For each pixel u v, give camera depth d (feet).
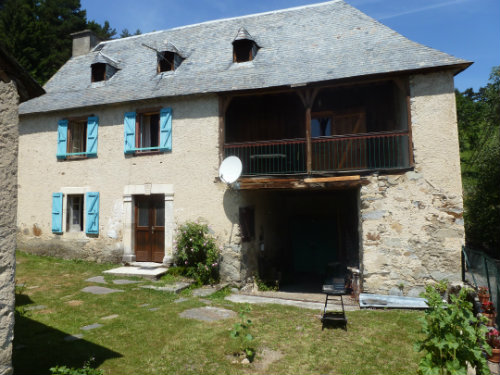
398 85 25.99
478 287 20.68
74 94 37.17
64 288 24.34
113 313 19.86
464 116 63.21
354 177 26.02
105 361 14.24
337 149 32.91
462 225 24.32
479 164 42.68
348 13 34.14
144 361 14.48
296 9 37.52
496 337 14.29
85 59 43.47
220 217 29.40
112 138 33.60
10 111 11.40
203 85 31.09
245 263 29.94
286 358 15.37
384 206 25.68
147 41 41.73
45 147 36.22
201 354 15.33
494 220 39.75
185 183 30.73
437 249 24.61
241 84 29.53
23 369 13.01
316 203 42.83
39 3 79.82
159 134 32.53
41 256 34.99
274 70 30.19
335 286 29.25
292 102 34.91
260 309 22.09
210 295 25.20
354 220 34.01
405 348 16.47
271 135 35.09
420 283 24.71
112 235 32.91
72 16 84.94
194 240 28.78
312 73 28.19
